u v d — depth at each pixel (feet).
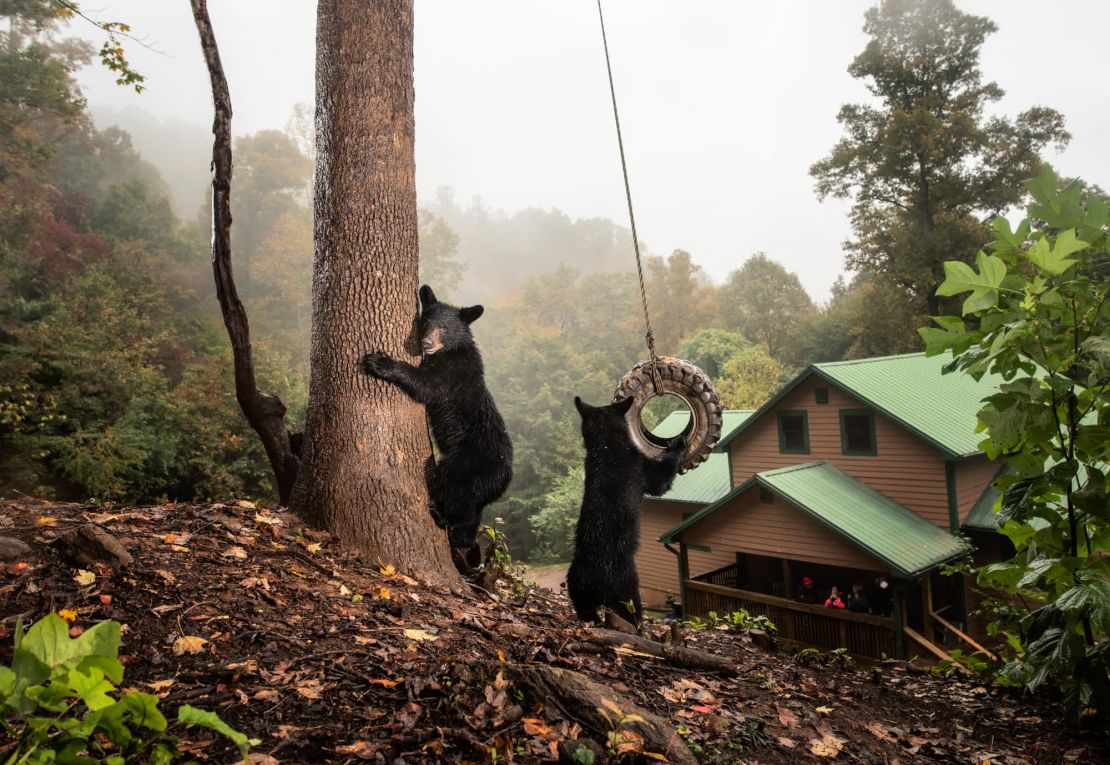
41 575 11.28
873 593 56.39
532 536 131.85
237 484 73.67
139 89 20.59
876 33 141.59
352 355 16.75
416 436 17.44
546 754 8.43
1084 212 13.78
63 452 56.80
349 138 16.80
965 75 135.33
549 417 143.54
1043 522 16.34
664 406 132.98
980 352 14.56
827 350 197.36
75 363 67.26
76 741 5.99
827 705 13.98
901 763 11.51
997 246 14.89
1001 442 14.11
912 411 55.47
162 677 9.25
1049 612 13.80
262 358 94.53
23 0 97.25
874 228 133.49
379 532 16.34
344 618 12.19
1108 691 12.82
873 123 136.36
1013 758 12.55
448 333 17.67
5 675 5.65
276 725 8.38
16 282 98.12
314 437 17.03
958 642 51.70
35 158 106.83
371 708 9.10
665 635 17.35
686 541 60.49
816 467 58.65
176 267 177.17
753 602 51.31
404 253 17.40
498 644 12.55
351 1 16.75
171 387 95.86
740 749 10.41
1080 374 14.47
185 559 12.96
